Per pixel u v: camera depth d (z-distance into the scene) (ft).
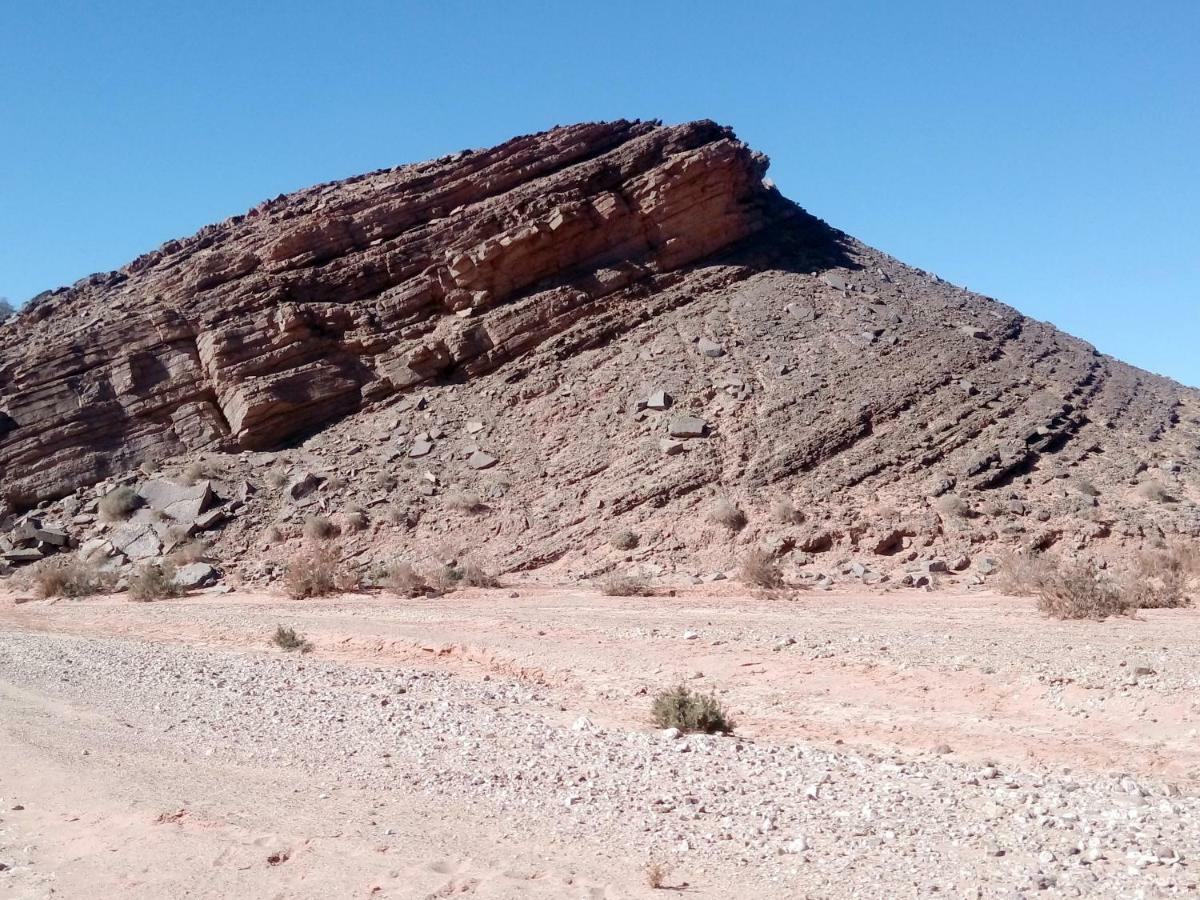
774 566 82.38
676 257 138.21
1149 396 133.80
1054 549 88.53
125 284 138.82
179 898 22.52
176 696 46.44
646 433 108.17
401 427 116.06
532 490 103.45
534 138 143.23
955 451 105.09
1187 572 80.53
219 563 97.71
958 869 23.16
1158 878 22.18
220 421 117.50
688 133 146.20
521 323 125.29
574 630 62.08
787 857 24.32
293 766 33.68
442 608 74.54
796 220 161.27
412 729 38.60
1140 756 34.14
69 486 111.34
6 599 93.61
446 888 22.50
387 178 146.30
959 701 42.93
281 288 124.88
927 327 130.21
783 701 44.60
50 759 34.24
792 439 104.94
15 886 23.71
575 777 31.65
